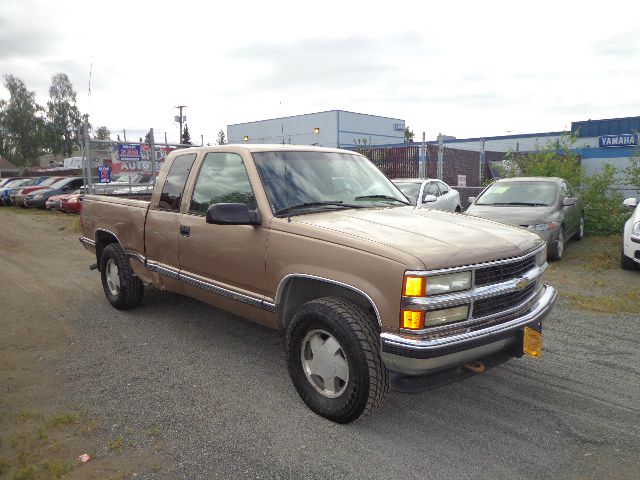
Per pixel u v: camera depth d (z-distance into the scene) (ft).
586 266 28.99
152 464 10.22
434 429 11.53
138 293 19.97
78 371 14.74
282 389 13.52
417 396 13.15
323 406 11.73
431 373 10.57
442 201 40.57
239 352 16.14
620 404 12.65
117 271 20.04
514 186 34.65
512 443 10.94
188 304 21.27
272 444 10.91
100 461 10.32
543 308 12.28
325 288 12.50
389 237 11.25
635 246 26.27
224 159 14.98
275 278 12.65
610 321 18.99
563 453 10.58
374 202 15.01
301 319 11.85
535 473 9.91
